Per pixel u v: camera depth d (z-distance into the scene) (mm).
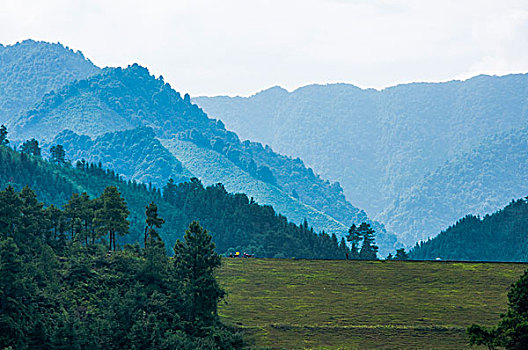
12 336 132500
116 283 167875
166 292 166000
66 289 159625
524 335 112500
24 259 161625
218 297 166375
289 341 157625
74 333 138625
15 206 167875
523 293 117438
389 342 158125
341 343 157125
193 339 149625
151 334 145125
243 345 152875
